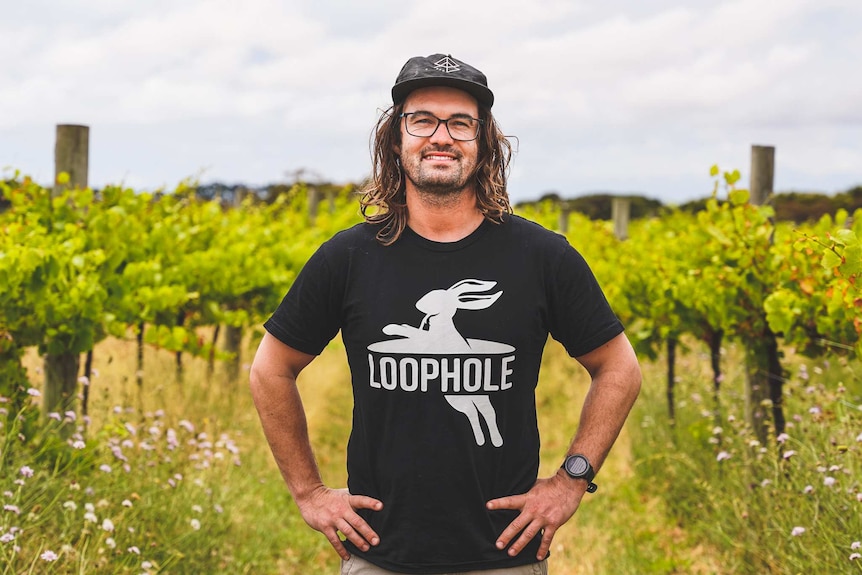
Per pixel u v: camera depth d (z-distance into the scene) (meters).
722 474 5.09
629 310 7.28
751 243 4.81
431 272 2.30
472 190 2.38
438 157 2.31
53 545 3.52
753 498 4.38
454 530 2.28
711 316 5.18
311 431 7.42
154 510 4.14
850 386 5.61
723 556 4.58
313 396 8.34
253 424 6.67
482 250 2.32
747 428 4.86
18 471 3.79
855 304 3.45
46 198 5.38
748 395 4.91
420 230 2.35
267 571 4.62
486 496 2.29
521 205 18.30
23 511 3.58
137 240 6.07
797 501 3.93
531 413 2.37
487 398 2.27
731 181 4.96
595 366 2.43
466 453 2.26
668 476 5.75
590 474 2.35
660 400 7.16
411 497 2.28
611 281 8.68
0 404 4.34
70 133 5.20
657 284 6.50
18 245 4.45
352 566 2.39
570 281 2.34
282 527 5.20
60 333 4.61
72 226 5.06
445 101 2.34
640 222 13.62
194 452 4.95
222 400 6.82
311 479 2.46
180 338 5.43
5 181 5.38
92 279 4.61
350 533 2.34
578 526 5.43
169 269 6.15
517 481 2.33
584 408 2.42
